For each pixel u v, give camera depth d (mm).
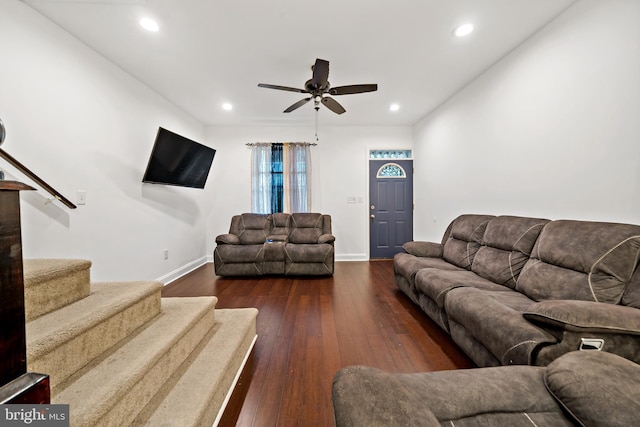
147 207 3088
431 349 1874
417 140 4645
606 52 1663
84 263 1312
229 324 1814
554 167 2043
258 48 2355
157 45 2299
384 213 4898
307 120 4480
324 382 1544
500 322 1356
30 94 1835
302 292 3115
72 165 2145
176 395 1139
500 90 2586
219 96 3416
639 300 1247
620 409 641
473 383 834
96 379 960
